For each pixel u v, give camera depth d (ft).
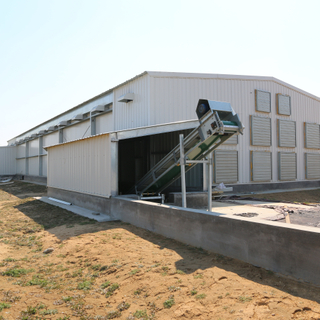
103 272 17.71
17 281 16.90
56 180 52.11
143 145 49.49
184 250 19.85
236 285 13.60
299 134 67.92
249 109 58.49
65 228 29.53
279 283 13.60
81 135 75.77
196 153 27.73
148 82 47.57
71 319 12.62
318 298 11.85
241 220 16.98
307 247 13.51
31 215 38.17
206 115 24.52
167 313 12.28
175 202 34.42
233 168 55.57
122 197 32.58
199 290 13.62
